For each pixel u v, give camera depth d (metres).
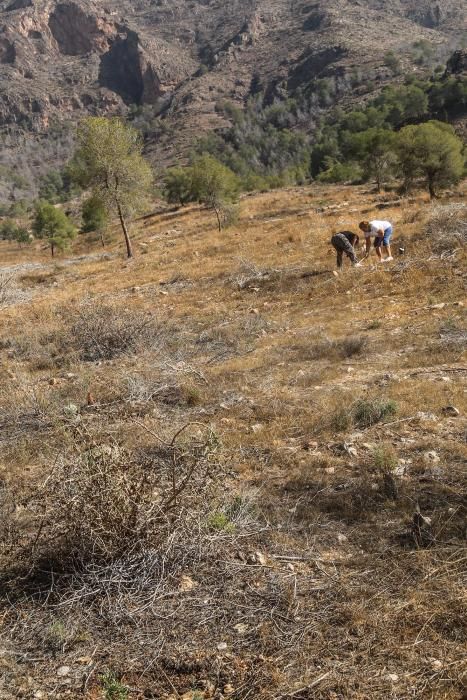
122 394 7.38
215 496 4.10
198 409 6.73
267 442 5.56
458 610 3.10
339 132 130.25
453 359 7.37
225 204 31.55
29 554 3.88
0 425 6.88
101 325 10.95
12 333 13.26
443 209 16.44
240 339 10.12
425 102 115.75
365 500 4.27
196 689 2.86
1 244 80.06
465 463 4.66
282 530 4.05
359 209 26.91
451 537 3.71
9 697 2.90
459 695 2.61
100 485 3.68
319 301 12.30
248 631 3.19
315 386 7.14
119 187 26.48
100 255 30.36
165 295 15.99
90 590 3.54
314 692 2.74
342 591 3.37
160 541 3.73
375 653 2.93
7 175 199.38
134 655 3.10
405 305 10.76
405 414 5.78
